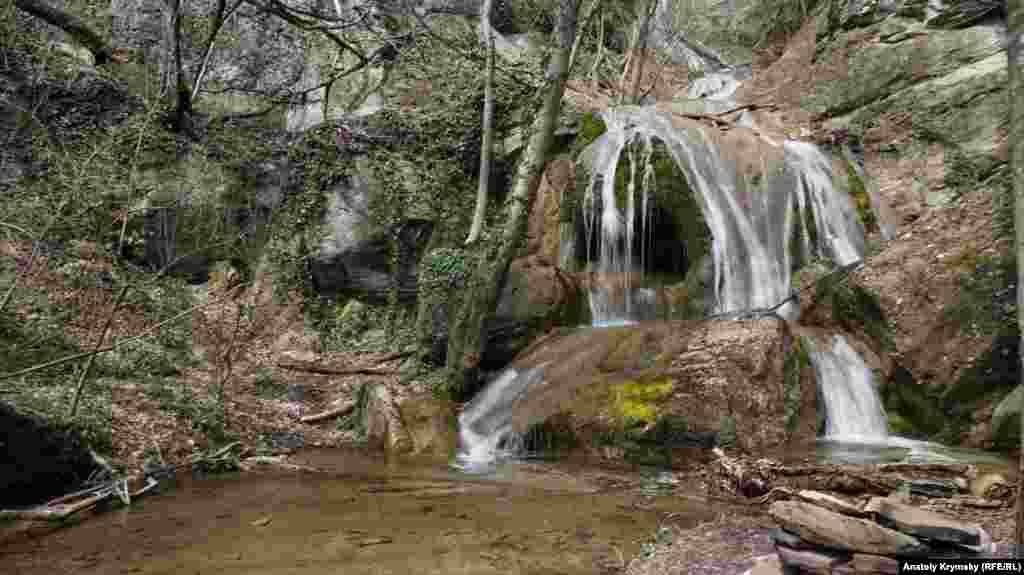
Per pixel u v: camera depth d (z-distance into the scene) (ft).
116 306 19.01
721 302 33.40
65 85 37.68
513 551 12.57
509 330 31.78
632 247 37.78
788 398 23.00
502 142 45.01
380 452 23.94
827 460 19.21
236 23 50.88
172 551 12.53
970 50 38.52
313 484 18.61
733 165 38.70
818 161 39.04
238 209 42.52
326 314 40.93
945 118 37.45
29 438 15.35
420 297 32.55
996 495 14.73
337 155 42.22
